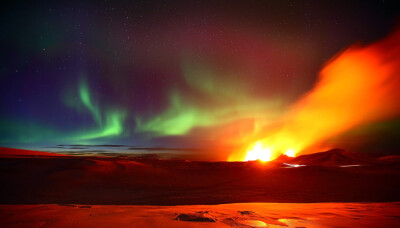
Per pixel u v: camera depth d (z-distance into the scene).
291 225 4.66
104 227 3.90
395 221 5.70
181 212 5.34
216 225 4.21
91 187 16.31
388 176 22.88
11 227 3.87
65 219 4.42
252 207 7.73
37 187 15.70
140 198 14.52
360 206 8.74
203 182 19.42
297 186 19.02
